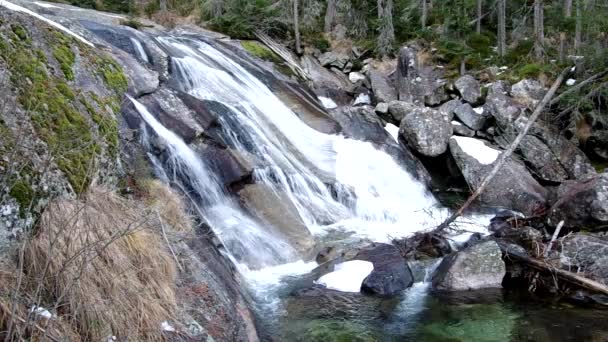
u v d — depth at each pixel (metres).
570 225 10.14
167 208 7.10
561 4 19.30
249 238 8.76
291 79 18.14
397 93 17.89
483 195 12.64
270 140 12.16
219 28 21.97
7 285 3.96
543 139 13.91
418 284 8.23
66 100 6.72
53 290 4.19
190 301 5.43
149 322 4.60
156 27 18.86
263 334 6.28
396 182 13.14
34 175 4.87
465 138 14.18
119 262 4.84
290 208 10.16
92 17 16.30
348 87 19.64
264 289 7.75
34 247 4.34
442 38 18.97
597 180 10.16
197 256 6.57
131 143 8.15
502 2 18.02
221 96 13.22
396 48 20.62
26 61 6.54
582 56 14.94
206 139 9.96
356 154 13.62
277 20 22.05
